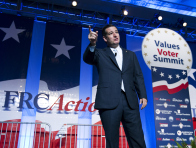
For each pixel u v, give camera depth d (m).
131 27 6.46
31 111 4.71
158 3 6.08
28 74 5.01
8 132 4.43
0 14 5.38
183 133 4.47
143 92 1.40
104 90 1.27
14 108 4.64
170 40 5.08
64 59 5.34
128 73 1.36
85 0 5.93
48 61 5.21
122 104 1.23
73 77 5.22
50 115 4.77
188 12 6.48
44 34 5.51
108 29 1.45
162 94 4.65
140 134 1.21
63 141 4.62
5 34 5.22
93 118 4.98
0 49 5.04
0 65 4.89
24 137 4.48
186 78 4.90
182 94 4.76
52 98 4.92
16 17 5.48
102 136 4.86
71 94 5.07
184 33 6.86
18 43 5.22
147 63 4.81
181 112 4.62
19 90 4.82
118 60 1.40
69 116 4.86
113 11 6.42
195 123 5.41
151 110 5.38
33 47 5.30
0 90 4.70
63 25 5.71
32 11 5.94
